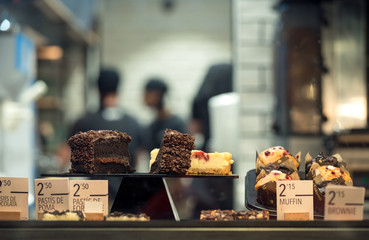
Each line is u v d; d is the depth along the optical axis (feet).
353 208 4.42
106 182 4.67
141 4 21.04
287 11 10.14
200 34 21.04
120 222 4.24
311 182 4.57
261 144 11.01
